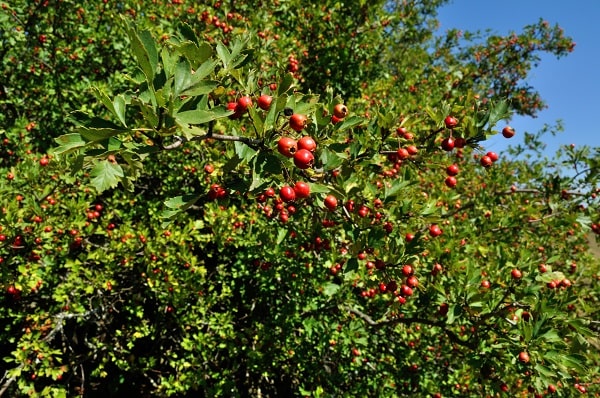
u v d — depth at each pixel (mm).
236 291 7406
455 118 3191
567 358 3260
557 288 4238
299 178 2635
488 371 3816
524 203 7320
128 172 2033
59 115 7129
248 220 6223
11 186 5184
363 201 3547
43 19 7055
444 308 3988
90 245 6117
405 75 11805
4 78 7070
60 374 5453
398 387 6188
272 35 6887
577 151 6406
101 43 7258
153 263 5477
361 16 8812
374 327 5676
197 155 6953
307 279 6082
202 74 1865
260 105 2426
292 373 6383
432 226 4070
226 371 5910
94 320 6230
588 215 6238
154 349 6938
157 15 7105
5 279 4773
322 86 9312
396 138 3387
